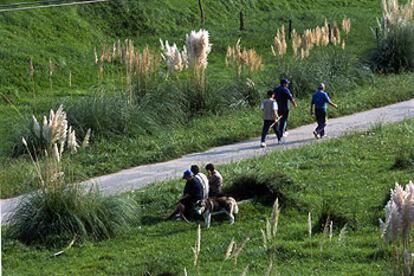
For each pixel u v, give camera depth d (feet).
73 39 191.72
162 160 123.44
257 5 238.48
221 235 87.45
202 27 216.33
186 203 93.81
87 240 88.74
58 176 91.66
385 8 181.47
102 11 206.90
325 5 251.19
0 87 162.20
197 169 94.07
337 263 77.41
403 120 140.15
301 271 75.51
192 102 144.15
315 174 106.83
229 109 147.74
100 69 149.38
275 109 127.75
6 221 92.73
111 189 106.11
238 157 122.01
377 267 75.41
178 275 76.54
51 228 88.89
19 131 123.85
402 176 104.68
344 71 165.48
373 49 181.27
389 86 166.09
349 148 120.47
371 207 92.89
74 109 129.18
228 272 76.48
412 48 178.09
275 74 159.74
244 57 154.40
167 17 215.72
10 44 177.78
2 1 193.26
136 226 92.53
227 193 97.35
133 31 205.67
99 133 127.95
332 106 140.05
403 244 61.26
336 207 89.51
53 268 81.51
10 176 108.88
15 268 81.82
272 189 96.22
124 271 79.20
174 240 87.10
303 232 86.02
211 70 180.04
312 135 135.13
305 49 163.12
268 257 79.56
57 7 199.52
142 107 135.95
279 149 124.77
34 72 170.71
